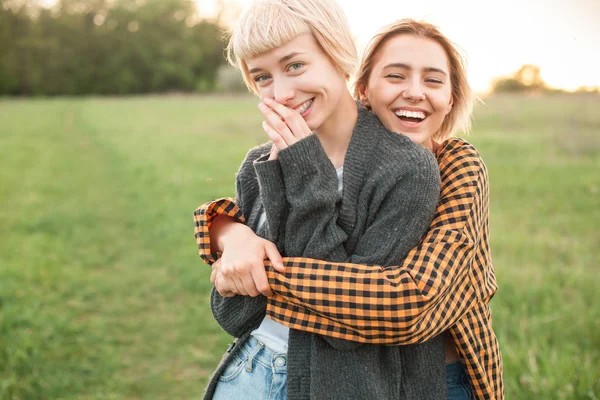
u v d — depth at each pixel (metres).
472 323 1.42
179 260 5.79
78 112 30.20
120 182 10.10
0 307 4.54
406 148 1.36
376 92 1.46
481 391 1.43
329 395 1.31
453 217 1.36
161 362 3.93
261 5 1.35
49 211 8.00
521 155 9.80
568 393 2.71
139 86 59.91
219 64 62.44
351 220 1.35
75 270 5.57
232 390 1.51
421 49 1.42
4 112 30.94
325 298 1.26
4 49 56.00
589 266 4.68
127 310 4.74
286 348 1.44
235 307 1.49
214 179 9.61
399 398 1.35
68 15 58.59
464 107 1.57
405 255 1.31
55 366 3.73
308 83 1.34
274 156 1.39
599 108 13.40
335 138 1.46
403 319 1.22
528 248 5.14
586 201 6.73
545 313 3.69
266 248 1.36
